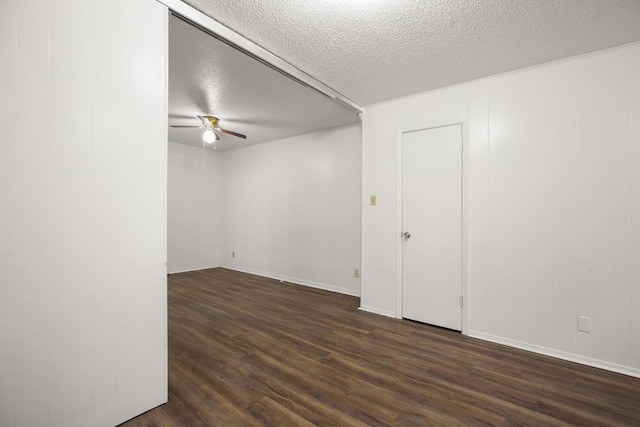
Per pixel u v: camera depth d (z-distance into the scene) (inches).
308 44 83.9
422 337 103.6
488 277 102.3
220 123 160.7
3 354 46.5
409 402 67.2
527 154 96.1
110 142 56.9
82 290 53.9
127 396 59.9
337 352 91.6
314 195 178.5
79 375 53.7
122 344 59.1
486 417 62.2
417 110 118.7
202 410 63.7
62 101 51.3
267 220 204.7
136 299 61.1
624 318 81.9
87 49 53.9
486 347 96.3
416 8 68.0
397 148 123.6
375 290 129.8
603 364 84.0
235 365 83.0
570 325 89.0
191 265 220.1
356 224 159.6
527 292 95.7
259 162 210.2
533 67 95.3
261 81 108.1
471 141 106.3
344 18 72.1
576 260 88.4
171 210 209.0
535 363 86.1
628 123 81.8
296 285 180.4
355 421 60.8
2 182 45.8
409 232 120.6
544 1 65.3
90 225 54.7
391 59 91.9
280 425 59.4
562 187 90.6
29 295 48.5
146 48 61.8
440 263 113.0
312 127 168.7
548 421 61.2
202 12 70.4
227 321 117.1
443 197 112.6
